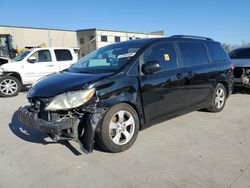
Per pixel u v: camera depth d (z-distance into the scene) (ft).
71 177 10.52
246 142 13.53
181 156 12.01
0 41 62.23
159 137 14.48
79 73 13.74
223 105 19.80
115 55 14.42
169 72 14.62
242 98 25.45
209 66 17.75
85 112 11.43
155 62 13.01
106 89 11.84
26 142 14.38
